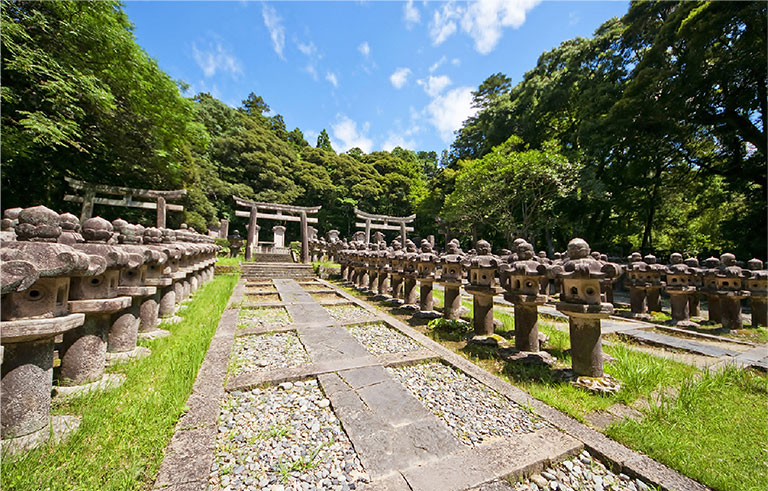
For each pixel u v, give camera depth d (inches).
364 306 286.7
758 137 485.1
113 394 101.1
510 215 689.6
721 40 464.4
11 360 75.7
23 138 325.4
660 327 237.6
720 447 87.4
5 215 168.1
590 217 745.6
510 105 863.1
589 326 129.6
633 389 120.2
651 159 614.2
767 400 117.0
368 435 90.3
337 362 146.4
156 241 183.8
